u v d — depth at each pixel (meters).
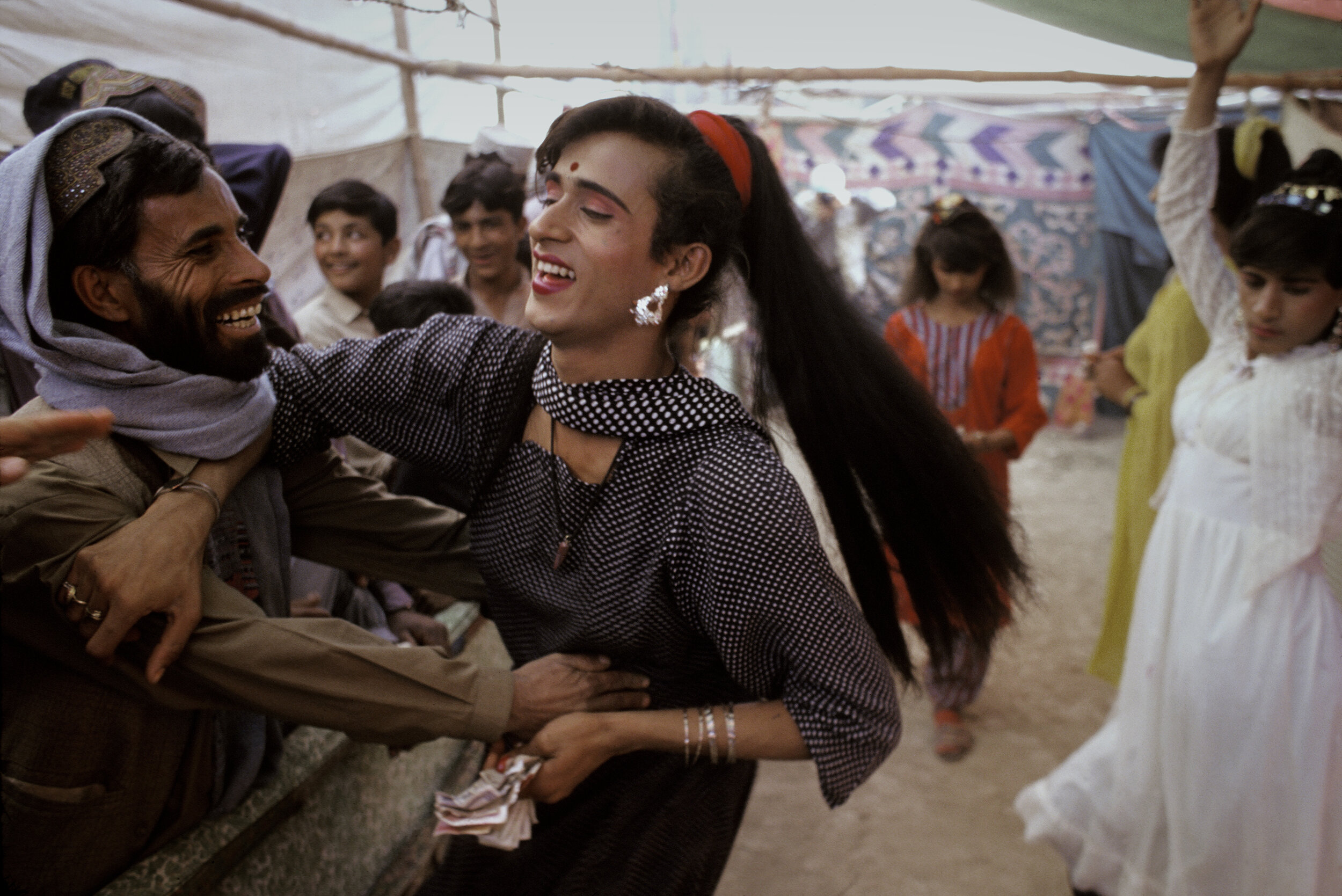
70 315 1.30
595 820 1.51
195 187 1.26
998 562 1.64
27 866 1.38
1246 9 2.09
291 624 1.32
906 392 1.56
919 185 6.85
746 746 1.40
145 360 1.28
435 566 1.72
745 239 1.46
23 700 1.34
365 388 1.50
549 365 1.37
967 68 2.90
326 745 1.91
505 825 1.36
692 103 3.35
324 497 1.65
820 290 1.50
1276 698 1.90
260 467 1.53
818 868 2.69
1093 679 3.71
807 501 1.34
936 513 1.59
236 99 3.44
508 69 3.60
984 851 2.76
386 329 2.49
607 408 1.30
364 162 4.23
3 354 1.71
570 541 1.37
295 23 3.19
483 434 1.45
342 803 2.02
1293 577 1.91
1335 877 1.89
